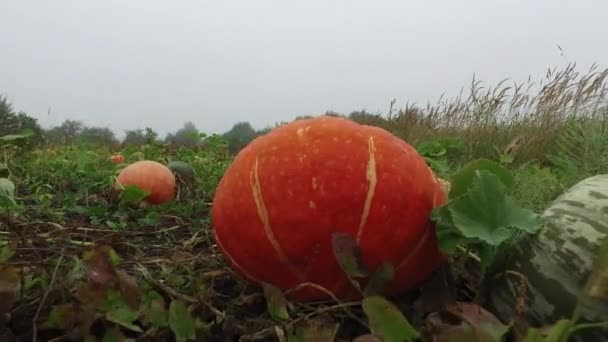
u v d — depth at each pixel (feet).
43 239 2.52
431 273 1.86
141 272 2.10
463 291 2.01
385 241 1.72
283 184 1.73
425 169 1.87
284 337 1.60
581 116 7.64
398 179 1.74
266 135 1.92
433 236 1.79
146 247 2.93
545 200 2.85
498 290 1.76
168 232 3.32
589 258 1.56
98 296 1.65
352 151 1.75
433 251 1.81
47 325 1.67
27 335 1.72
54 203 4.03
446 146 6.66
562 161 3.89
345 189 1.69
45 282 1.85
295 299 1.81
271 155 1.79
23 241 2.36
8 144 5.85
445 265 1.88
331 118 1.88
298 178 1.72
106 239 2.54
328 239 1.70
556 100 7.89
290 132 1.83
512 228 1.72
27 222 2.97
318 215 1.69
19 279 1.74
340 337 1.74
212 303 1.91
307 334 1.57
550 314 1.61
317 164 1.72
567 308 1.58
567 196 1.74
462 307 1.62
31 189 4.58
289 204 1.71
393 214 1.72
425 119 9.62
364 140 1.79
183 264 2.32
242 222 1.79
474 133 8.04
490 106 8.41
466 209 1.66
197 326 1.70
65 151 7.42
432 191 1.83
